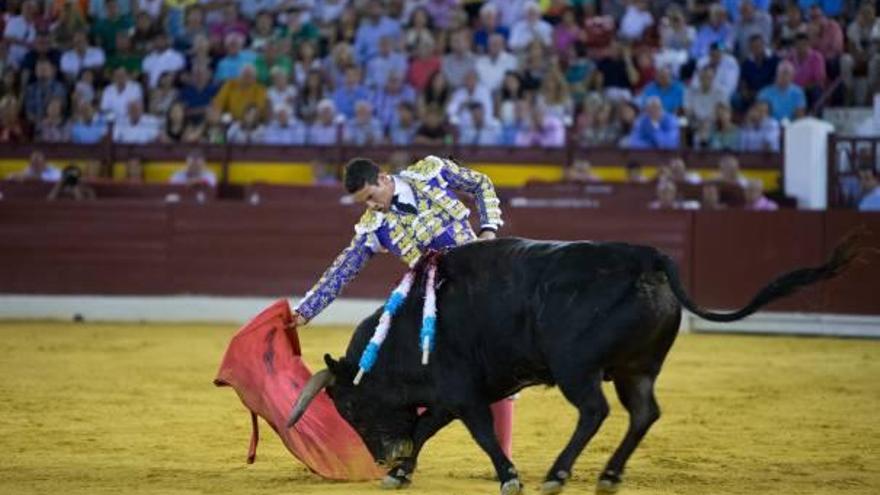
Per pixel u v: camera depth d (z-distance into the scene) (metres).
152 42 40.66
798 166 34.72
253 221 35.47
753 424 19.52
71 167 36.12
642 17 39.66
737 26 38.56
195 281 35.66
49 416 19.55
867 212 32.59
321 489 14.07
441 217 14.03
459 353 13.06
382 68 38.47
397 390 13.73
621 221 34.06
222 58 39.84
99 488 13.92
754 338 32.53
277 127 37.31
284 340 15.04
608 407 12.28
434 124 36.62
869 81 36.97
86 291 35.84
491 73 38.06
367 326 14.04
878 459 16.55
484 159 36.19
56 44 40.28
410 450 14.19
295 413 13.79
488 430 13.04
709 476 15.12
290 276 35.34
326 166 36.56
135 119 38.12
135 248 35.72
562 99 37.09
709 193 33.94
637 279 12.27
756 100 37.22
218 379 14.88
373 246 14.30
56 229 35.84
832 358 28.33
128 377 24.14
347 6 41.09
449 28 39.38
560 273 12.47
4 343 29.36
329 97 38.31
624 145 36.44
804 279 11.97
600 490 12.61
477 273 13.02
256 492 13.84
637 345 12.33
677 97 37.12
